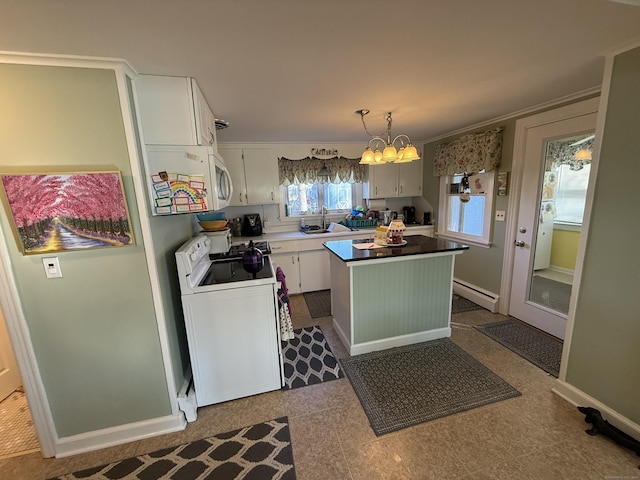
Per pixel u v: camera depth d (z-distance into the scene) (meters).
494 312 3.09
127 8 0.97
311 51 1.35
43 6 0.94
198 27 1.12
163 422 1.69
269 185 3.80
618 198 1.53
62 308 1.46
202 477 1.43
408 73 1.65
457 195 3.63
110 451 1.60
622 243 1.53
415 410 1.80
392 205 4.59
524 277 2.79
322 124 2.82
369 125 2.92
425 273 2.50
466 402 1.85
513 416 1.73
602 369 1.66
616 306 1.57
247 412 1.84
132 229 1.47
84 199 1.36
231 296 1.81
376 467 1.44
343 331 2.62
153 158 1.57
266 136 3.34
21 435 1.74
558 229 2.49
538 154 2.52
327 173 4.09
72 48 1.22
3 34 1.09
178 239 2.09
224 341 1.85
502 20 1.14
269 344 1.94
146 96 1.56
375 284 2.39
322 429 1.69
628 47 1.39
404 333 2.56
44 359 1.49
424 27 1.18
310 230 4.18
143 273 1.54
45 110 1.30
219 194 1.97
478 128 3.11
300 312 3.34
